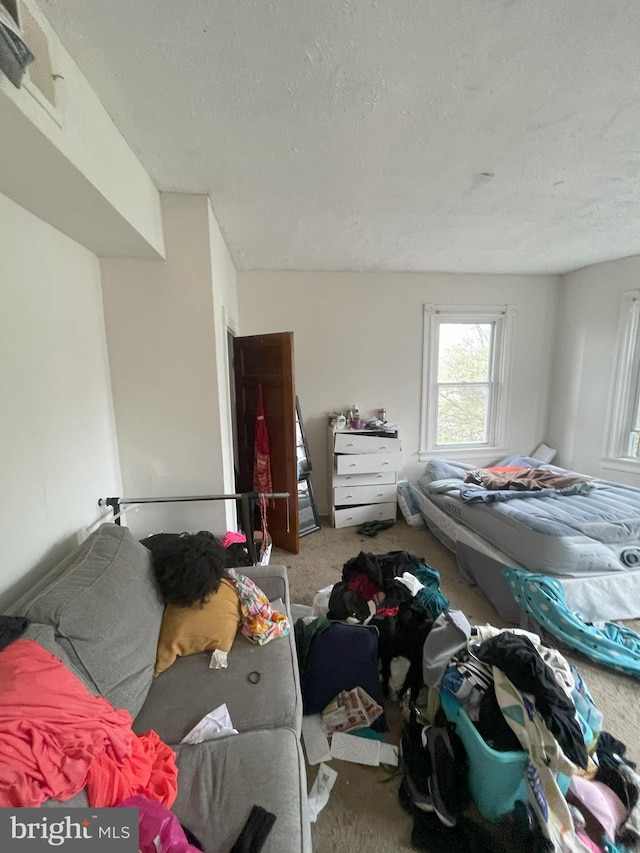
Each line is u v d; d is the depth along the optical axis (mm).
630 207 2316
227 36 1054
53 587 1197
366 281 3777
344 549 3236
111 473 2109
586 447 3867
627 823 1193
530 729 1199
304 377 3816
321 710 1630
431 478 3732
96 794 820
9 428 1282
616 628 2059
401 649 1765
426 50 1121
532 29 1054
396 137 1563
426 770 1332
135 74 1182
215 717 1204
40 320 1479
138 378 2150
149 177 1838
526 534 2277
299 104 1349
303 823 946
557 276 4078
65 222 1534
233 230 2586
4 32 726
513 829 1232
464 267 3678
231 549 2123
